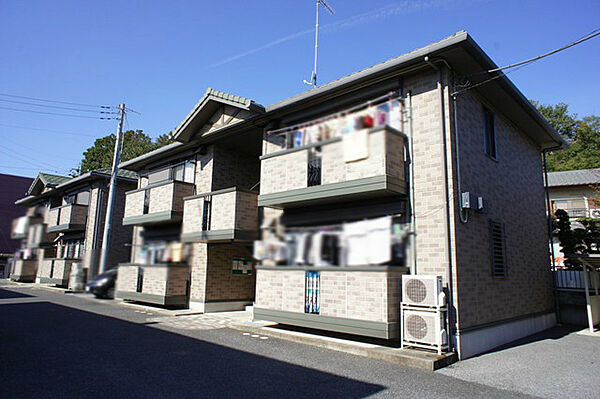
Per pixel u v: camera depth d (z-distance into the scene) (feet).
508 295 26.04
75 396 12.84
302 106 27.78
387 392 14.46
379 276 20.63
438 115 21.89
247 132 33.35
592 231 39.24
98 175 54.13
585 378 16.98
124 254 54.80
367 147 22.04
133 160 44.68
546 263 34.19
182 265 35.32
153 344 20.86
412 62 21.95
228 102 30.68
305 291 23.73
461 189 21.79
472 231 22.61
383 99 23.81
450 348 19.65
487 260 23.89
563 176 61.46
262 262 26.50
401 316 20.25
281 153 26.40
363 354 20.08
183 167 40.14
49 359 17.24
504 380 16.48
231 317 31.45
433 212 21.22
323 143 24.07
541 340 26.08
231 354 19.30
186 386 14.23
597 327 31.86
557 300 34.63
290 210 27.30
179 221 35.99
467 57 21.50
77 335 22.58
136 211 40.11
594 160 71.67
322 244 23.41
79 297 40.37
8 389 13.26
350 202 24.45
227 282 35.45
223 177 36.99
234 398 13.21
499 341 23.86
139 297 36.47
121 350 19.25
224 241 32.99
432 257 20.88
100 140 104.78
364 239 22.13
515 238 28.53
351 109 24.97
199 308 33.94
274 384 14.85
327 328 22.03
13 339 21.17
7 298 42.16
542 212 35.42
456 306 19.90
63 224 56.13
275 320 24.73
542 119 31.14
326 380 15.64
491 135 27.25
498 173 27.20
